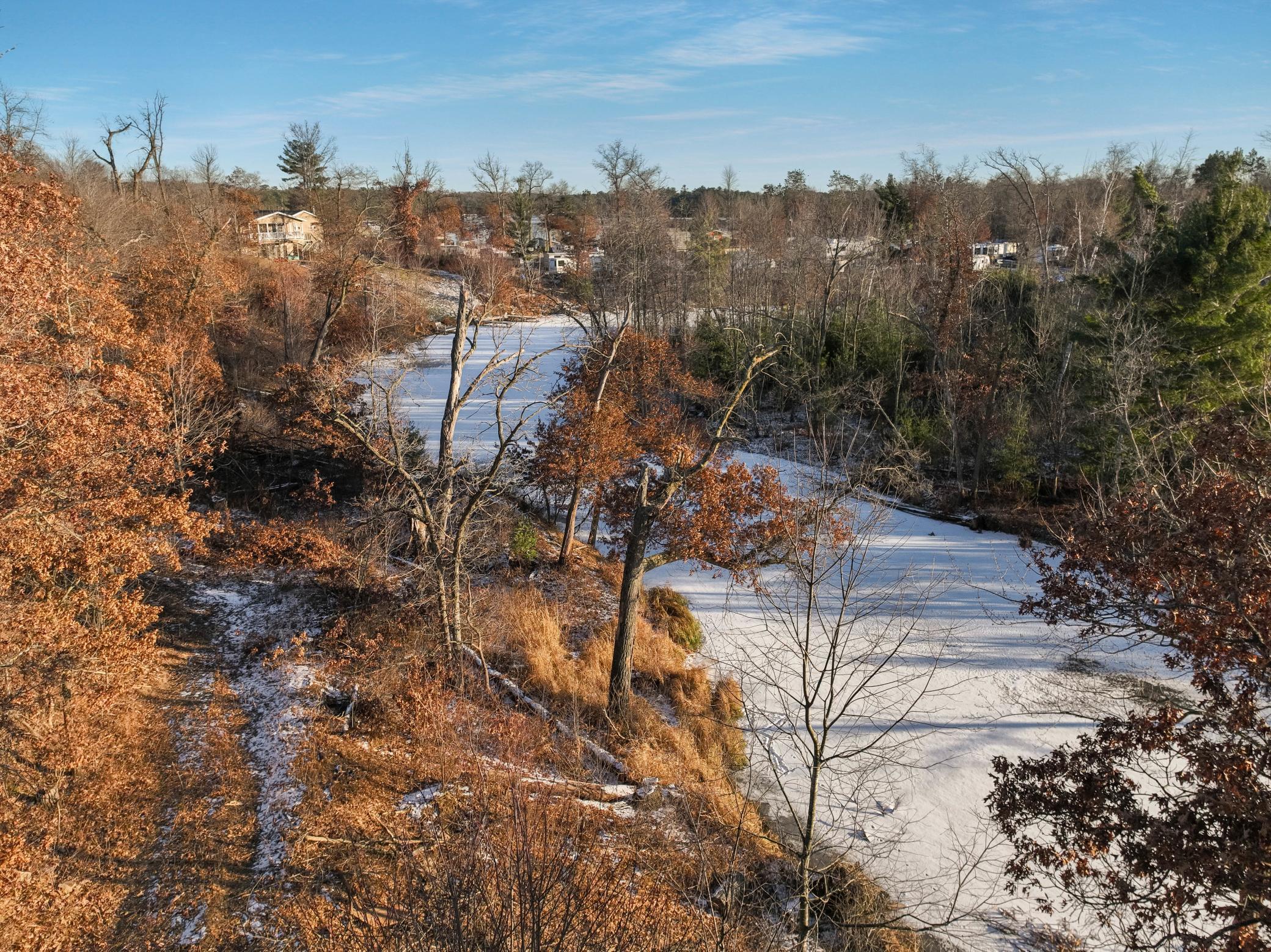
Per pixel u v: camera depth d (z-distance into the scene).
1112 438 28.69
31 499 12.50
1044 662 22.47
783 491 23.48
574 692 20.22
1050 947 13.78
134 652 13.45
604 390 29.09
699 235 67.38
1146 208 38.09
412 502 20.83
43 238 18.11
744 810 13.75
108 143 56.75
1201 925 13.55
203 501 28.61
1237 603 9.43
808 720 12.30
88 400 15.34
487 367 23.33
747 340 37.44
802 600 26.05
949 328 40.88
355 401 34.19
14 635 12.11
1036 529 31.86
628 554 19.31
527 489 32.56
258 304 50.41
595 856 13.63
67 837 13.33
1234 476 11.30
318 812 14.50
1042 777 11.35
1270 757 8.92
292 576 24.50
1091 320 30.95
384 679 19.33
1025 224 64.25
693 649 24.08
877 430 42.56
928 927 12.19
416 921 8.81
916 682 21.55
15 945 10.85
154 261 35.59
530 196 88.94
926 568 28.56
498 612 23.23
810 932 13.38
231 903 12.45
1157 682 21.45
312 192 78.50
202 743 16.59
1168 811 10.13
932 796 17.56
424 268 76.94
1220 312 27.48
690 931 12.13
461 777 15.68
